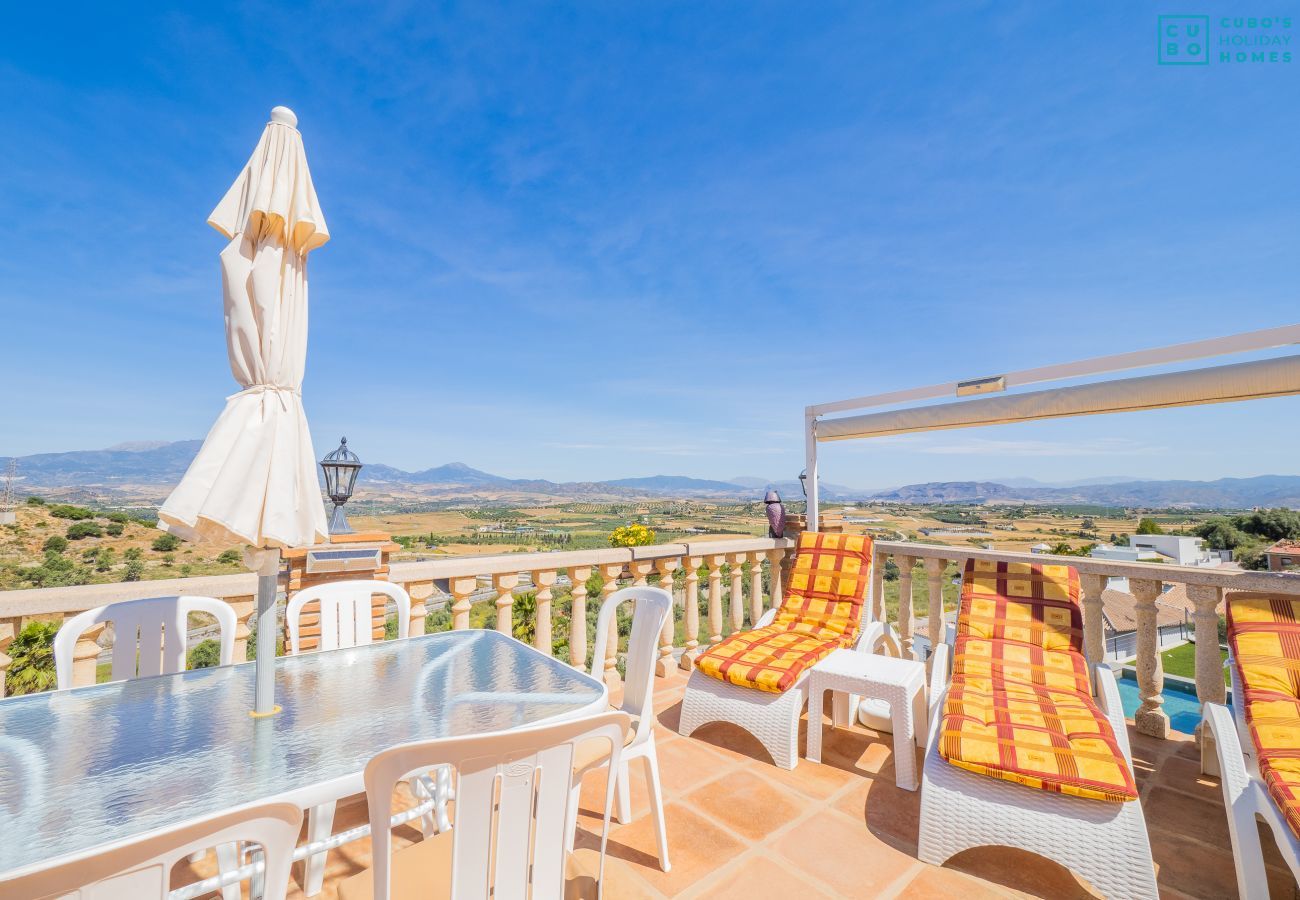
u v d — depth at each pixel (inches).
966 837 90.5
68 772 54.4
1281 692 97.8
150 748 59.7
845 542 179.2
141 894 31.4
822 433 204.2
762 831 101.4
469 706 72.1
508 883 44.7
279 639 118.0
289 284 75.6
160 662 88.4
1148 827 103.7
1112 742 95.1
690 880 87.8
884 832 101.5
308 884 82.6
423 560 136.5
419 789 89.7
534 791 45.7
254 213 72.7
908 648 189.2
